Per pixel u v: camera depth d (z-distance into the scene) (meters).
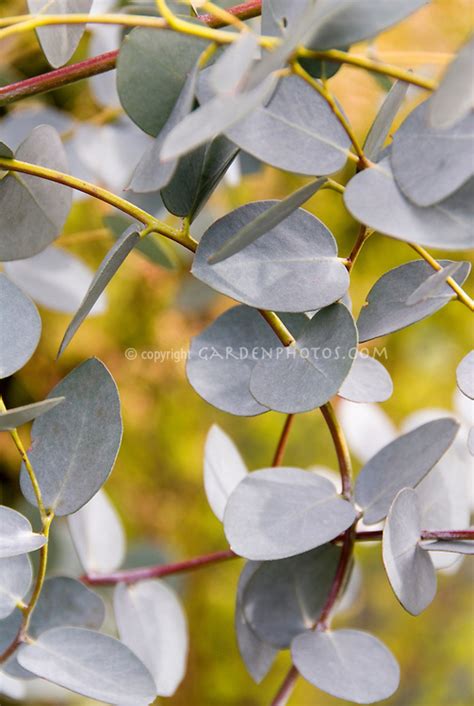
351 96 0.80
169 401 1.10
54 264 0.68
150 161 0.50
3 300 0.53
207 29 0.50
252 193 0.94
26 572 0.55
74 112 0.74
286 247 0.52
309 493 0.55
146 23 0.50
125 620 0.63
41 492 0.53
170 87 0.52
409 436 0.56
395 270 0.54
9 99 0.54
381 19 0.47
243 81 0.47
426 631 1.25
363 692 0.55
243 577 0.59
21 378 0.99
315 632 0.57
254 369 0.52
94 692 0.53
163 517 1.16
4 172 0.57
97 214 0.89
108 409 0.53
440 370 1.20
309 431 1.20
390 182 0.49
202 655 1.19
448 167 0.48
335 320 0.52
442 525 0.59
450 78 0.46
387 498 0.56
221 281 0.51
